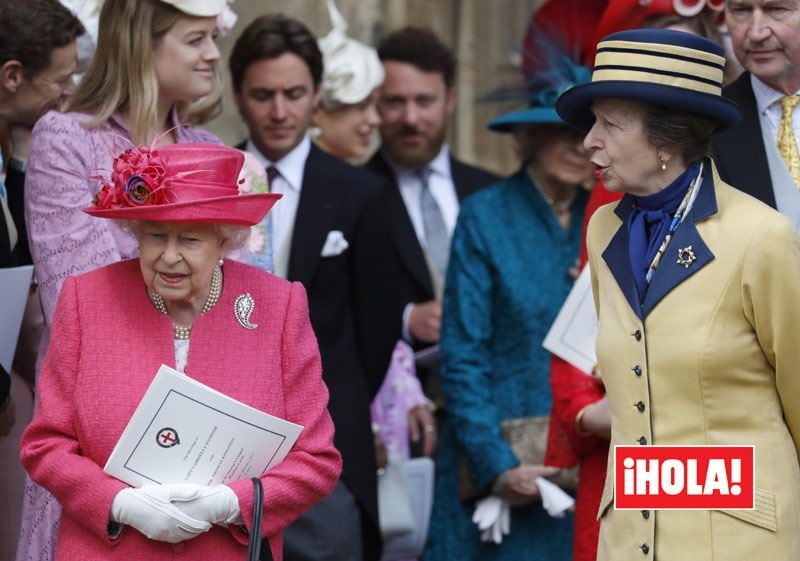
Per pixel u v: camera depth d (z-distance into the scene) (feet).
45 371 45.42
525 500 66.23
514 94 69.92
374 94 82.48
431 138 82.74
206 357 44.91
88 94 54.39
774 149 51.26
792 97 51.49
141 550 44.06
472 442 66.23
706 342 43.73
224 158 44.65
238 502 43.93
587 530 55.01
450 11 110.32
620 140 44.86
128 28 53.98
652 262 45.27
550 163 67.10
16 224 58.23
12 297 52.75
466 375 67.15
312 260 65.16
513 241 67.87
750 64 51.06
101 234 52.01
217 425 43.80
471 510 68.44
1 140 58.49
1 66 57.11
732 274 43.68
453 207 83.66
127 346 44.80
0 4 57.47
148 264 44.01
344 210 66.28
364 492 64.64
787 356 43.52
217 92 61.36
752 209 44.27
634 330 45.06
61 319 45.24
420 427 75.46
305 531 63.52
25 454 44.86
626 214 46.88
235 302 45.73
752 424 44.14
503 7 111.34
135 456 43.62
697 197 44.98
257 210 44.29
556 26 69.00
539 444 66.64
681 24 55.21
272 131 67.41
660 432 44.68
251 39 67.87
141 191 43.32
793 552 43.88
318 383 46.44
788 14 50.11
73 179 52.26
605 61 44.96
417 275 78.74
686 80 44.04
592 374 55.52
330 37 82.94
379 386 67.15
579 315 55.42
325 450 45.83
